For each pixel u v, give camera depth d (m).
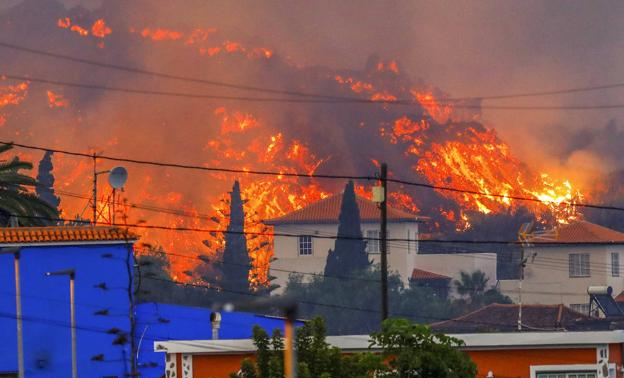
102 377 112.12
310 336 77.81
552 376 89.62
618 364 90.44
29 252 111.50
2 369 110.81
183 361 90.12
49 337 111.81
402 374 76.94
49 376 111.75
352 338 89.00
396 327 77.69
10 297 111.06
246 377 77.44
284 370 75.44
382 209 107.19
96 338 112.56
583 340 89.25
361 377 76.44
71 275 101.19
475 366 77.75
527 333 89.75
